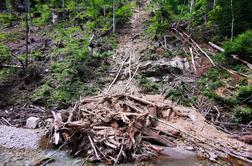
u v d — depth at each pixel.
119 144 7.68
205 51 14.27
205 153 8.02
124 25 17.83
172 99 11.11
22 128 9.10
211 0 17.52
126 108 9.37
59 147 7.95
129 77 12.55
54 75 12.22
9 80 11.84
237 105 10.62
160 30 16.08
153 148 7.98
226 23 15.29
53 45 14.75
